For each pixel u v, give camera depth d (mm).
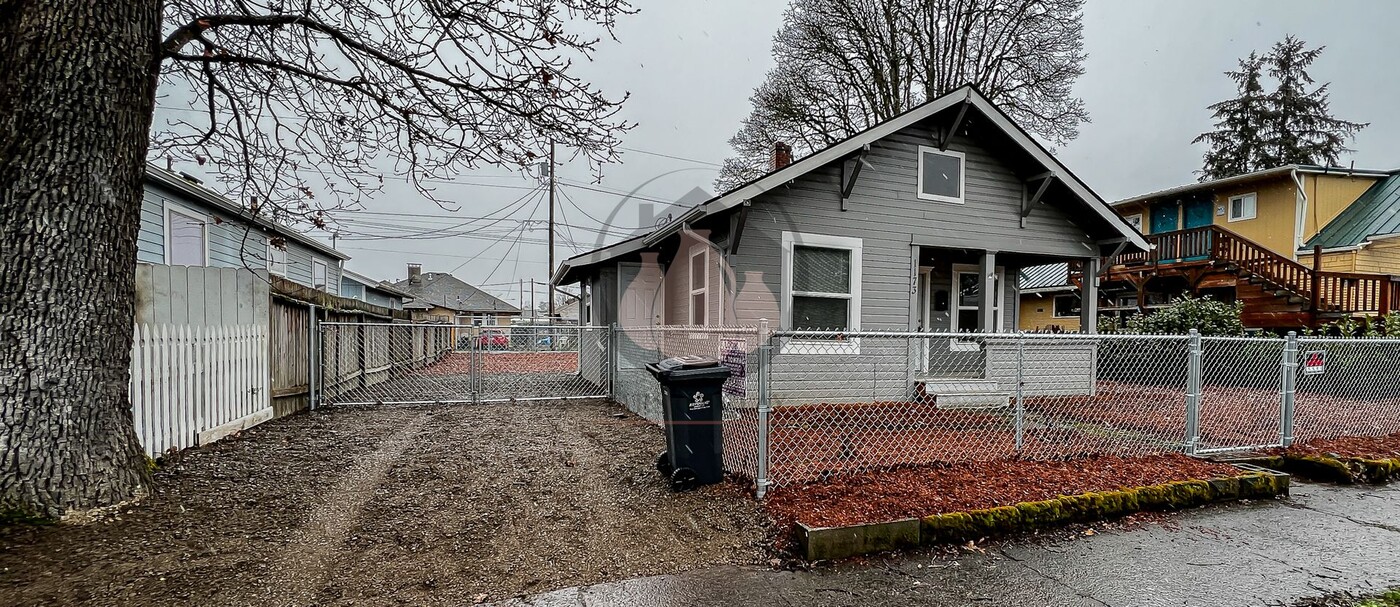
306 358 8023
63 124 3176
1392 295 11461
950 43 16688
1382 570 3072
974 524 3402
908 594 2758
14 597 2447
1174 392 8664
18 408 3090
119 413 3473
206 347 5402
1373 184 15656
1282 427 5582
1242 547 3365
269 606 2494
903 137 7871
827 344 7297
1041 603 2682
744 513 3605
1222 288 14719
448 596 2633
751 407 5730
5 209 3107
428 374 12766
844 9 16688
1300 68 25000
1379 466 4824
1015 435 4906
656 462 4852
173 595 2541
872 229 7711
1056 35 15820
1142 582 2906
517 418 7469
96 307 3326
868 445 5125
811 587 2809
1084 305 8992
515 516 3648
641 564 3006
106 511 3297
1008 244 8430
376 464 4871
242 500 3787
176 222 9219
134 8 3473
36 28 3111
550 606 2574
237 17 4457
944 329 10078
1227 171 25828
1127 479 4203
